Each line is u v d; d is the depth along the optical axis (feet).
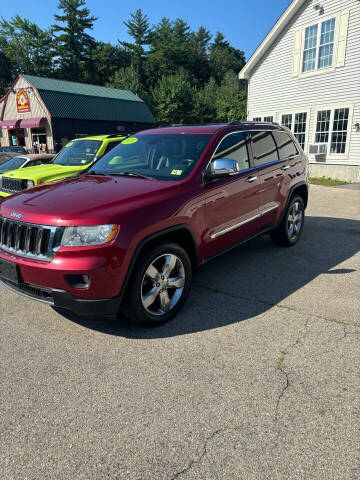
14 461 6.72
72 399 8.26
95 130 98.84
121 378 8.93
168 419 7.61
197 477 6.30
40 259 9.89
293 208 18.67
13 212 10.75
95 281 9.55
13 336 10.95
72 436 7.25
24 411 7.93
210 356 9.71
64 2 209.77
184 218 11.51
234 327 11.16
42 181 20.92
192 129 14.84
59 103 92.89
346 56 46.78
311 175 53.31
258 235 16.08
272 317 11.73
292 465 6.48
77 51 216.13
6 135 109.60
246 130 15.42
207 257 13.12
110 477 6.36
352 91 46.80
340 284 14.19
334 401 8.00
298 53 52.85
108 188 11.55
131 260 10.00
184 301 12.07
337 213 27.81
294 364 9.30
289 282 14.49
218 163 12.28
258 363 9.37
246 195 14.46
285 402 8.00
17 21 198.70
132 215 10.16
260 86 60.08
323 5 48.37
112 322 11.71
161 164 13.47
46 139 96.12
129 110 106.22
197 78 273.95
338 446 6.84
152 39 263.29
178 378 8.86
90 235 9.54
